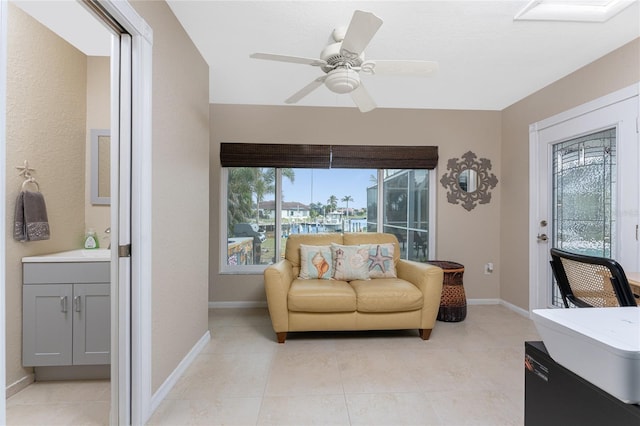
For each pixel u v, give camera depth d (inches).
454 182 140.4
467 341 98.6
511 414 62.5
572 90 103.6
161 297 67.6
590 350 26.2
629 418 23.9
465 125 140.9
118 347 58.1
